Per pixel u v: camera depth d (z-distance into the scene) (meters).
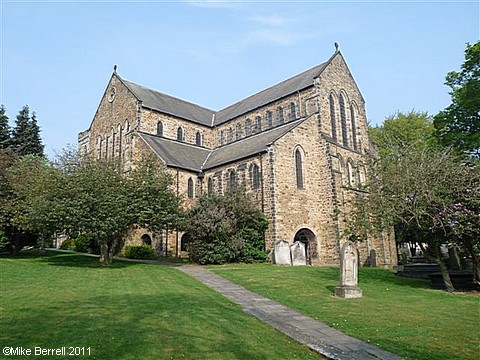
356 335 11.18
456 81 32.47
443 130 32.91
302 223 35.31
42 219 27.64
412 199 19.67
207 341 9.96
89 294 16.44
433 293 18.64
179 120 48.88
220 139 51.69
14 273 22.45
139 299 15.50
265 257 32.56
